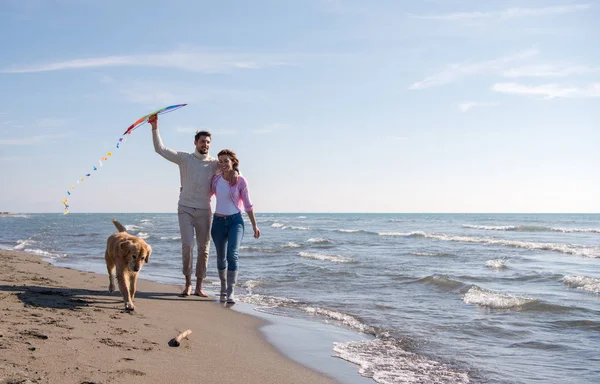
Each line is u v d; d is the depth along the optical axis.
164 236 25.92
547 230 34.97
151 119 6.54
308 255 14.13
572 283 9.07
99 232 30.64
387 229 38.75
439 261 13.23
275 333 5.11
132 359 3.56
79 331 4.16
